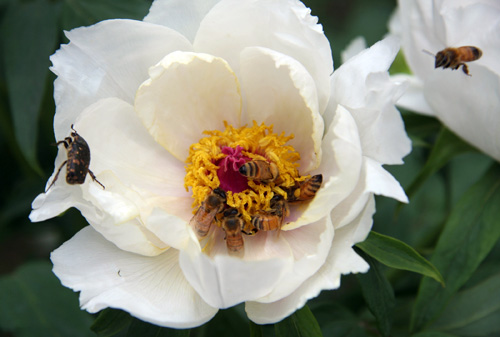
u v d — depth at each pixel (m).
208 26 0.40
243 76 0.42
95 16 0.45
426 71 0.44
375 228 0.51
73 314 0.46
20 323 0.46
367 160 0.38
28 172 0.50
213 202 0.40
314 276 0.38
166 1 0.41
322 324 0.44
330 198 0.39
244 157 0.42
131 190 0.40
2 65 0.49
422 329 0.42
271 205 0.41
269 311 0.38
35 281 0.47
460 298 0.46
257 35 0.41
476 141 0.43
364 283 0.39
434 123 0.46
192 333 0.49
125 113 0.41
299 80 0.39
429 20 0.43
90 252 0.39
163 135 0.42
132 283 0.39
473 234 0.42
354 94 0.39
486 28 0.41
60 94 0.40
